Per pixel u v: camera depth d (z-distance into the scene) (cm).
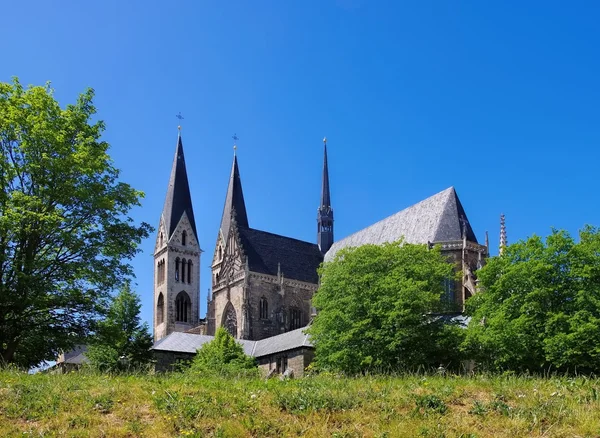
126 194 4859
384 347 5547
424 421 1880
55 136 4469
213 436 1767
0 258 4269
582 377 2641
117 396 2122
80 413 1953
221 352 7644
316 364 6012
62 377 2508
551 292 5525
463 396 2128
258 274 11119
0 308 4281
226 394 2127
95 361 7181
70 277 4562
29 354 4638
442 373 3064
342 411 1970
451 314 6794
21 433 1786
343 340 5606
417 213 9994
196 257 15738
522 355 5303
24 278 4200
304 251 12544
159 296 15500
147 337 7844
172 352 8606
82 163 4522
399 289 5753
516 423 1841
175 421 1867
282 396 2067
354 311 5809
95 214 4694
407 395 2105
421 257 6656
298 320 11406
